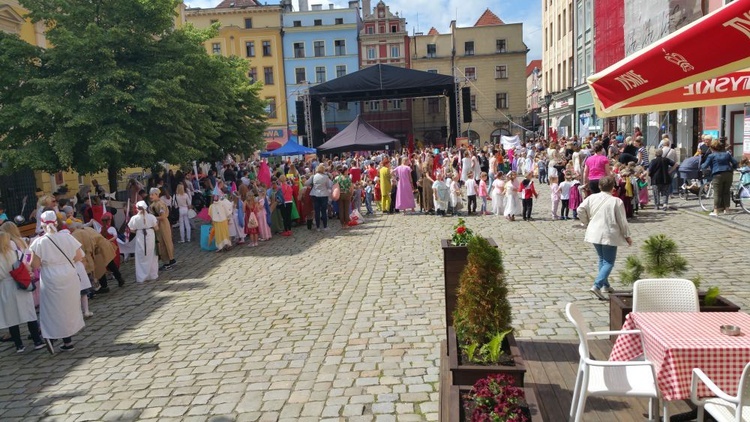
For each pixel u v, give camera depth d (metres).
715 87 3.60
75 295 7.58
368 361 6.25
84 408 5.62
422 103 62.66
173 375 6.29
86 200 14.27
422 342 6.72
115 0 15.84
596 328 6.68
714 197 13.77
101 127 14.34
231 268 12.06
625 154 16.83
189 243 16.20
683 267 6.18
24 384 6.45
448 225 15.99
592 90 3.33
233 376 6.12
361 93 41.00
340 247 13.57
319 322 7.77
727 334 4.07
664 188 15.30
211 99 19.42
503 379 3.63
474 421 3.33
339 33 63.66
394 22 63.53
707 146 16.50
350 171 20.05
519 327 6.86
